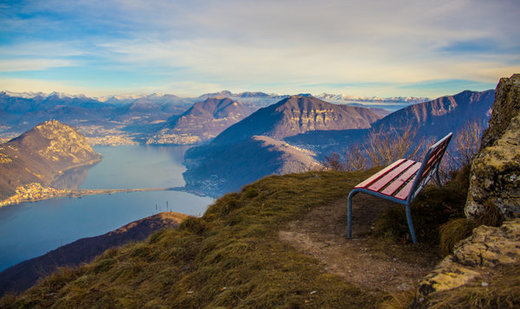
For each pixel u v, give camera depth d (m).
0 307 4.99
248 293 3.41
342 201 6.93
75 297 4.57
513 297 1.53
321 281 3.30
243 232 5.59
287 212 6.52
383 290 2.96
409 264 3.50
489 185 3.00
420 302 1.94
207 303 3.66
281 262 4.01
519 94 4.23
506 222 2.55
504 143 3.30
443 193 4.89
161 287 4.47
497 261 2.02
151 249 6.06
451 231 3.34
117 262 5.87
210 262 4.72
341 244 4.49
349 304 2.77
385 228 4.51
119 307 4.10
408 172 5.57
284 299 3.01
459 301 1.69
